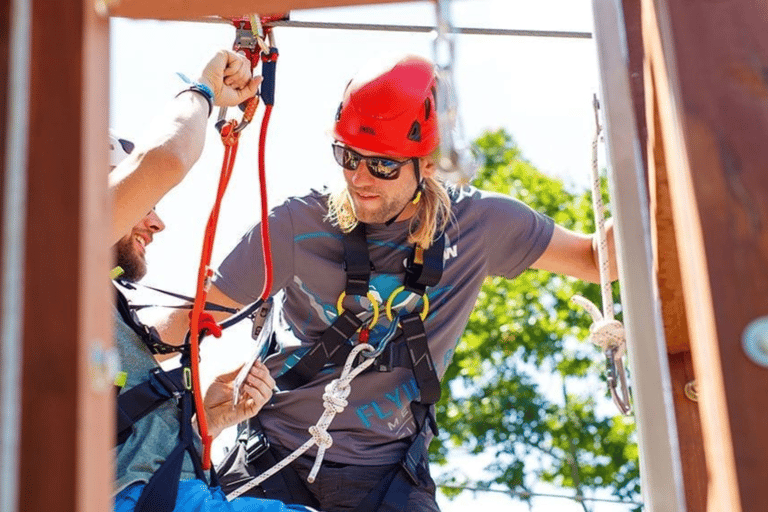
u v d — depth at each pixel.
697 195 1.88
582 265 5.12
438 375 4.79
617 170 2.19
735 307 1.83
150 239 4.37
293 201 4.86
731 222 1.86
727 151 1.89
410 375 4.74
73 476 1.64
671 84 1.97
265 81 4.21
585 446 18.50
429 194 4.76
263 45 4.19
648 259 2.16
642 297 2.15
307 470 4.66
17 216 1.67
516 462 18.50
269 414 4.76
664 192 2.44
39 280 1.69
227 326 4.22
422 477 4.69
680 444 2.65
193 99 4.01
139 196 3.76
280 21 4.88
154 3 2.49
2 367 1.62
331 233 4.80
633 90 2.59
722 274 1.84
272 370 4.80
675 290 2.59
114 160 4.23
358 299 4.71
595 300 19.16
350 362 4.61
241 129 4.16
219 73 4.14
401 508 4.57
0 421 1.60
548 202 20.77
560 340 19.11
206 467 3.85
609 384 3.74
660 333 2.14
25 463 1.64
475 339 19.27
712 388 1.84
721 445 1.82
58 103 1.75
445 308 4.80
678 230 2.01
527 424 18.75
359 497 4.61
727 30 1.95
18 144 1.69
